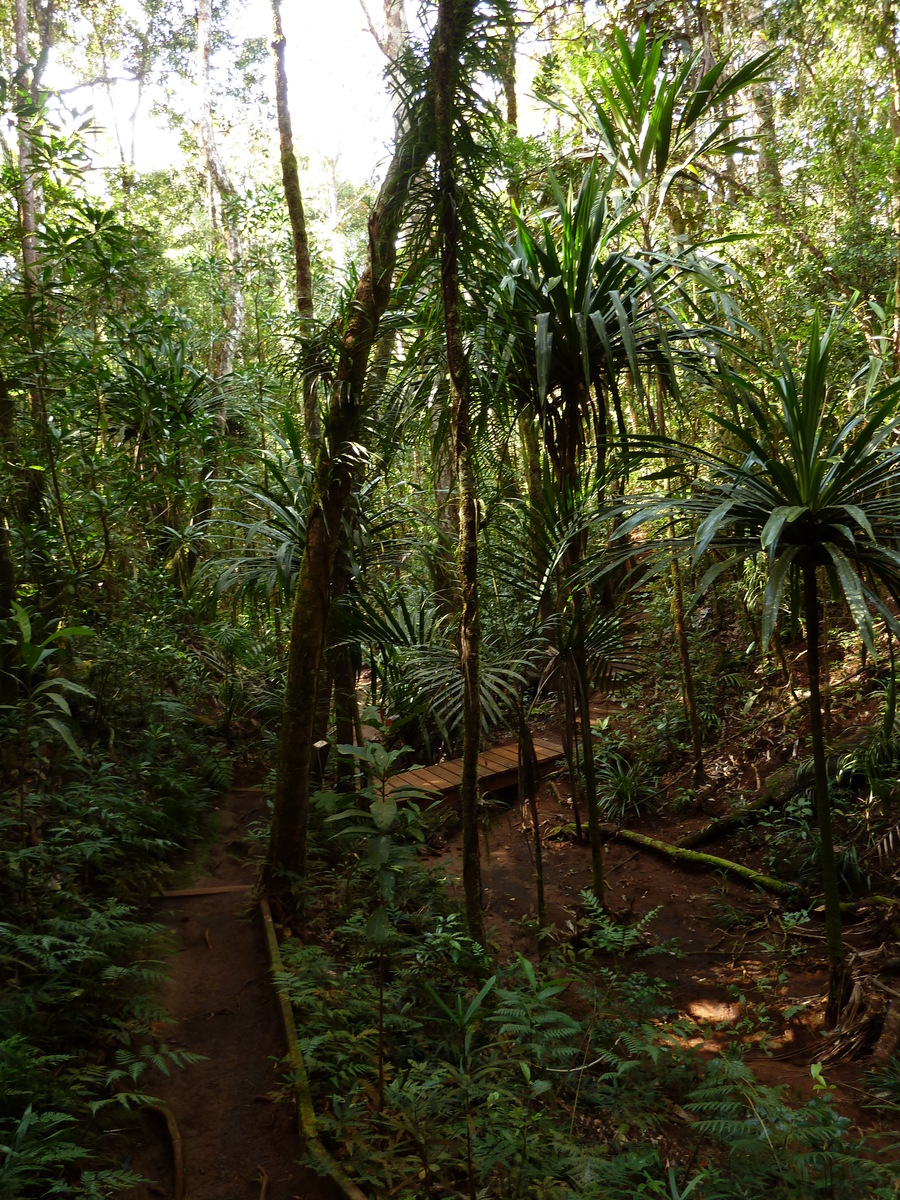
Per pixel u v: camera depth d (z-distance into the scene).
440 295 3.22
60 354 4.97
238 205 9.63
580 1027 2.44
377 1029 2.79
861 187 6.52
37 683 4.38
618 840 5.38
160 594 5.99
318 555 3.87
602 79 4.59
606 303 4.00
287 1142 2.45
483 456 3.86
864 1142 2.50
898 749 4.61
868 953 3.52
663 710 6.56
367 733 6.66
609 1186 2.15
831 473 3.07
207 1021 3.10
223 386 7.26
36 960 2.88
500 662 3.62
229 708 6.23
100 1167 2.31
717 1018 3.57
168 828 4.44
